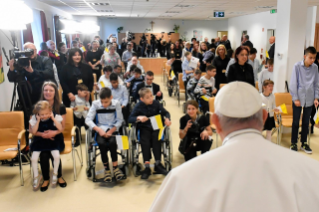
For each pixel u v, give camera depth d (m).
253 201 0.81
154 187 3.17
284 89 4.67
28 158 3.73
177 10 11.54
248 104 0.94
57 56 6.39
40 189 3.13
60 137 3.26
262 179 0.83
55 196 3.01
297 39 4.52
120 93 4.70
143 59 11.98
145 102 3.46
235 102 0.95
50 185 3.24
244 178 0.83
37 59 3.94
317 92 3.92
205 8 10.65
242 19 15.16
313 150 4.14
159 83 10.01
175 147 4.32
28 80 3.86
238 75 4.06
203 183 0.85
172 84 7.64
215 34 19.14
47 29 7.98
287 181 0.82
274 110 3.84
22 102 3.66
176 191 0.86
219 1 8.42
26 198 2.97
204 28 19.06
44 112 3.09
